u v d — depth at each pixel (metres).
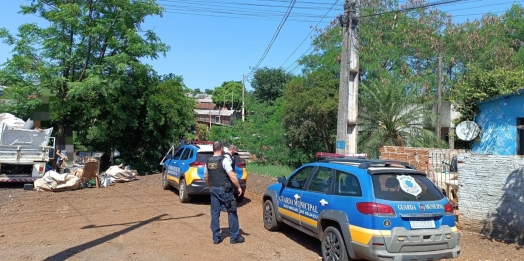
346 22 11.18
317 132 23.59
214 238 7.45
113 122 19.23
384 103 16.88
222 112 52.16
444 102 22.12
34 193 12.94
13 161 13.75
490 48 28.78
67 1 18.20
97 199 12.03
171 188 14.09
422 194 5.86
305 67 30.50
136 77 19.95
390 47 28.89
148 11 19.09
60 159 16.41
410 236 5.46
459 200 8.80
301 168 7.77
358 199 5.78
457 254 5.76
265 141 24.66
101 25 18.19
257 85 45.81
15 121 14.91
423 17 31.34
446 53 29.98
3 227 8.56
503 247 7.46
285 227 8.71
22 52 17.58
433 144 16.92
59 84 17.77
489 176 8.27
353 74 11.27
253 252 7.00
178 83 21.50
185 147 12.39
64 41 18.02
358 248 5.62
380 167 6.16
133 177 16.39
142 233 8.11
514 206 7.82
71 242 7.39
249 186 14.66
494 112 16.38
